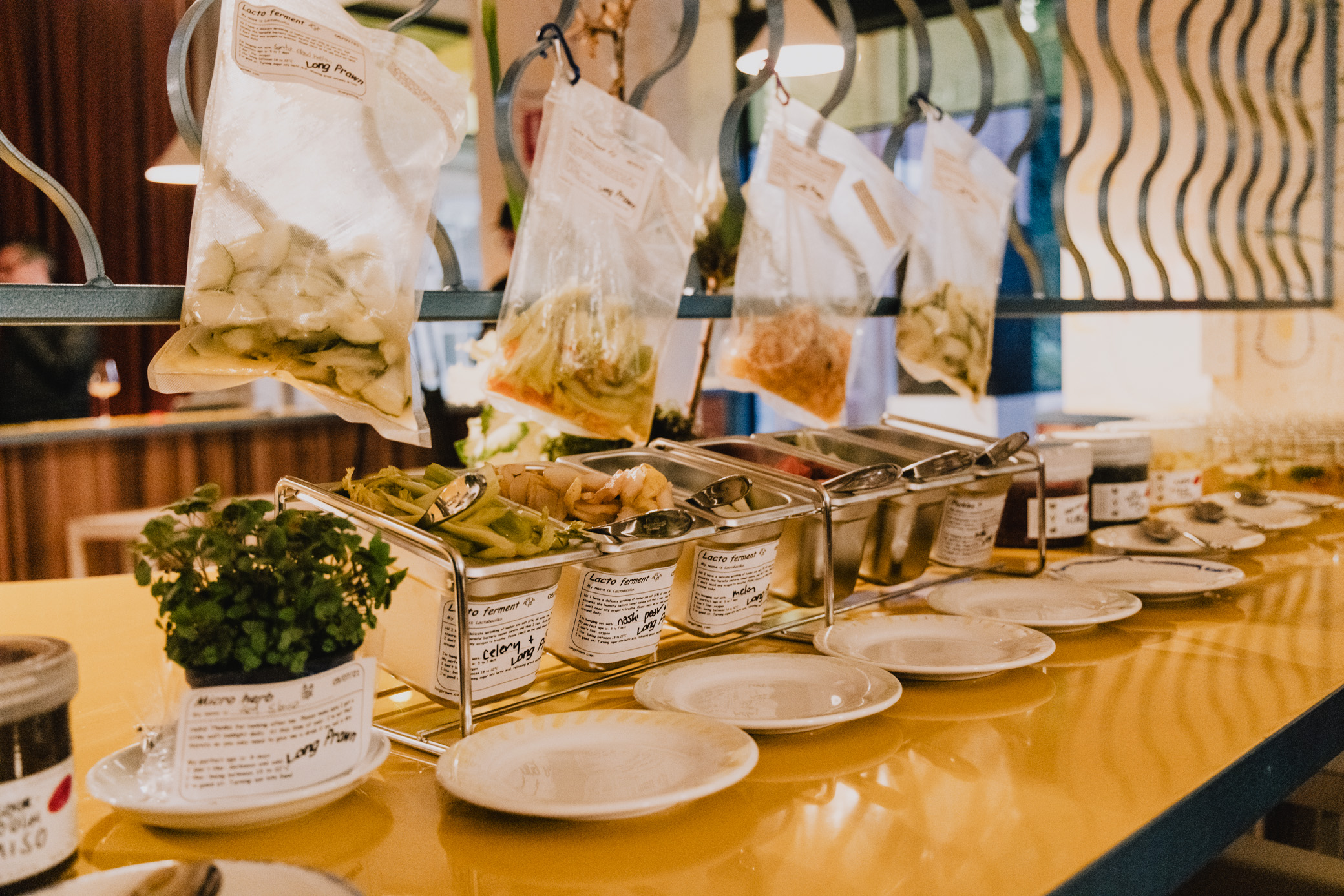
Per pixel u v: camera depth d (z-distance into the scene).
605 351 1.05
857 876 0.58
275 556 0.64
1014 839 0.62
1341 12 2.14
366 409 0.86
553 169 1.04
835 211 1.33
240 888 0.50
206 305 0.79
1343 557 1.49
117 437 3.67
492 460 1.58
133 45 4.90
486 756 0.71
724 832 0.64
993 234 1.54
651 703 0.83
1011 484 1.47
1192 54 2.37
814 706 0.84
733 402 3.87
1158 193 2.49
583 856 0.61
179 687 0.66
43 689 0.56
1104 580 1.27
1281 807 1.61
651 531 0.90
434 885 0.58
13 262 4.79
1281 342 2.21
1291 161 2.23
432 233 1.00
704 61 4.09
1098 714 0.85
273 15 0.82
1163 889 0.66
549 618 0.87
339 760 0.68
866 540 1.22
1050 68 3.45
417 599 0.82
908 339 1.47
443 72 0.92
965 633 1.03
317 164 0.84
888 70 3.83
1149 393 2.44
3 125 4.95
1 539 3.42
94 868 0.60
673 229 1.12
